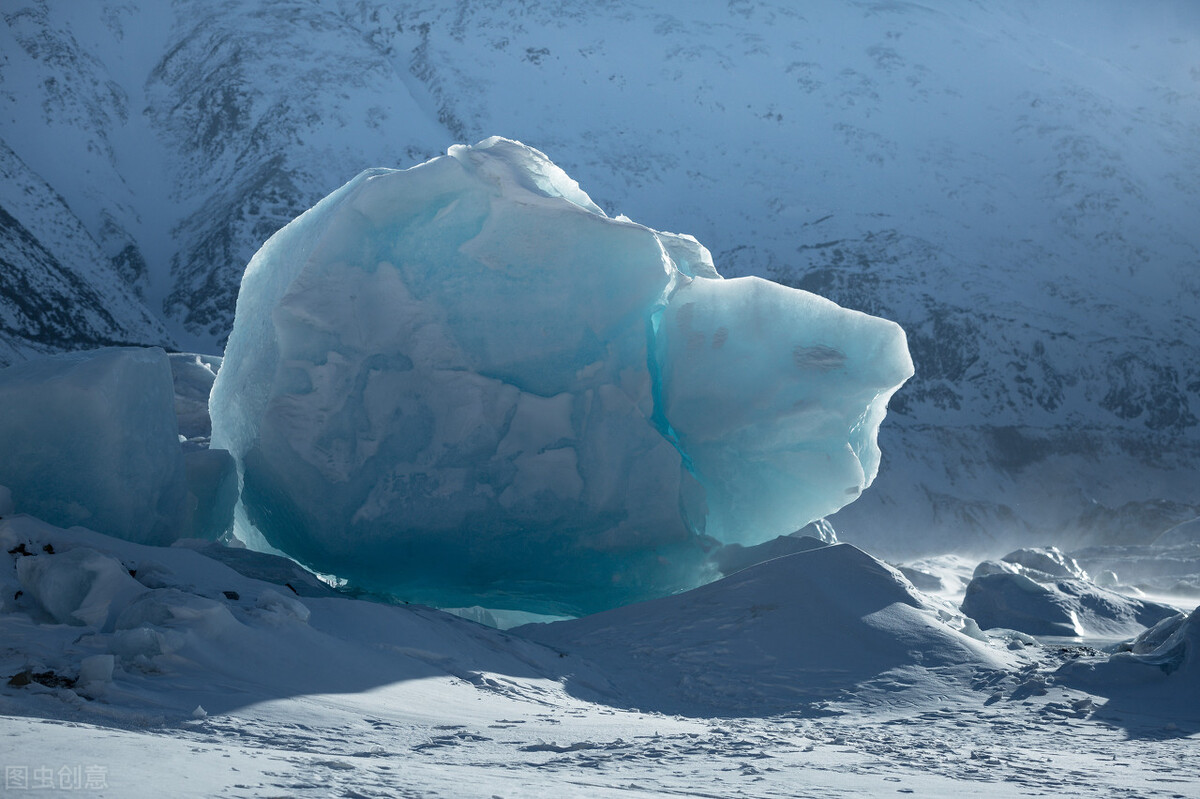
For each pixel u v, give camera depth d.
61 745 4.02
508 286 14.67
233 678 6.66
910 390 73.62
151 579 8.64
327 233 14.26
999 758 6.09
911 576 26.00
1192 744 7.03
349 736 5.66
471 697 7.53
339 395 14.12
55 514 11.30
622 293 14.72
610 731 6.61
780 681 9.23
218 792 3.49
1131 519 59.66
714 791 4.44
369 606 9.23
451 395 14.47
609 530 14.50
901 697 8.72
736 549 14.65
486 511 14.31
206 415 27.70
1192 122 116.69
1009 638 12.77
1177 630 9.63
